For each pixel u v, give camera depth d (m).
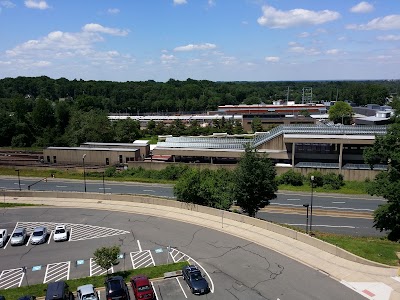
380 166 75.75
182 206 51.91
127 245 41.28
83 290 29.38
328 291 30.16
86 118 123.88
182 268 34.19
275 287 31.05
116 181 78.62
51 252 40.47
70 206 55.94
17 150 111.31
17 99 138.12
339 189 69.88
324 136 76.69
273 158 83.06
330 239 39.69
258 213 56.22
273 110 185.25
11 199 59.66
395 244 38.50
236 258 36.50
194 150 87.25
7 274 35.59
